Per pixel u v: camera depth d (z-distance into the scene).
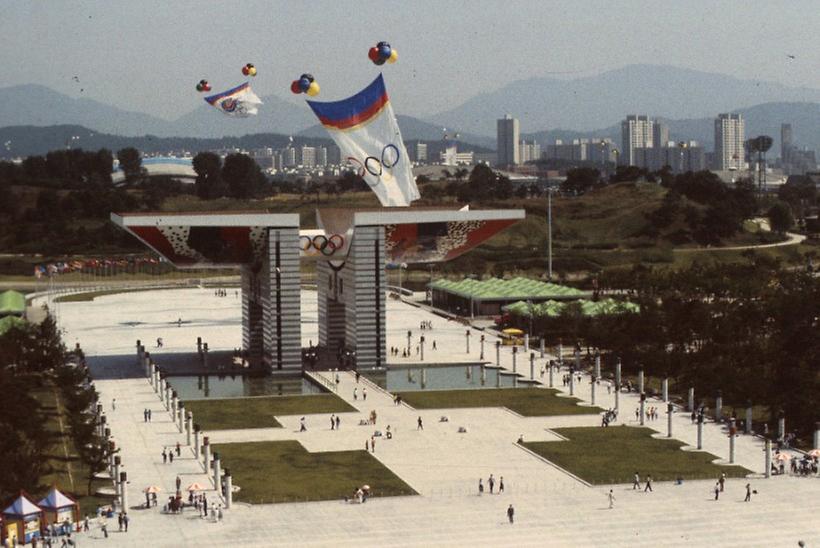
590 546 171.75
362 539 176.00
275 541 175.50
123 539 177.12
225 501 194.75
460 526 182.12
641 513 187.75
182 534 179.38
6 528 175.12
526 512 189.25
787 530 178.50
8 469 192.00
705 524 181.75
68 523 180.00
